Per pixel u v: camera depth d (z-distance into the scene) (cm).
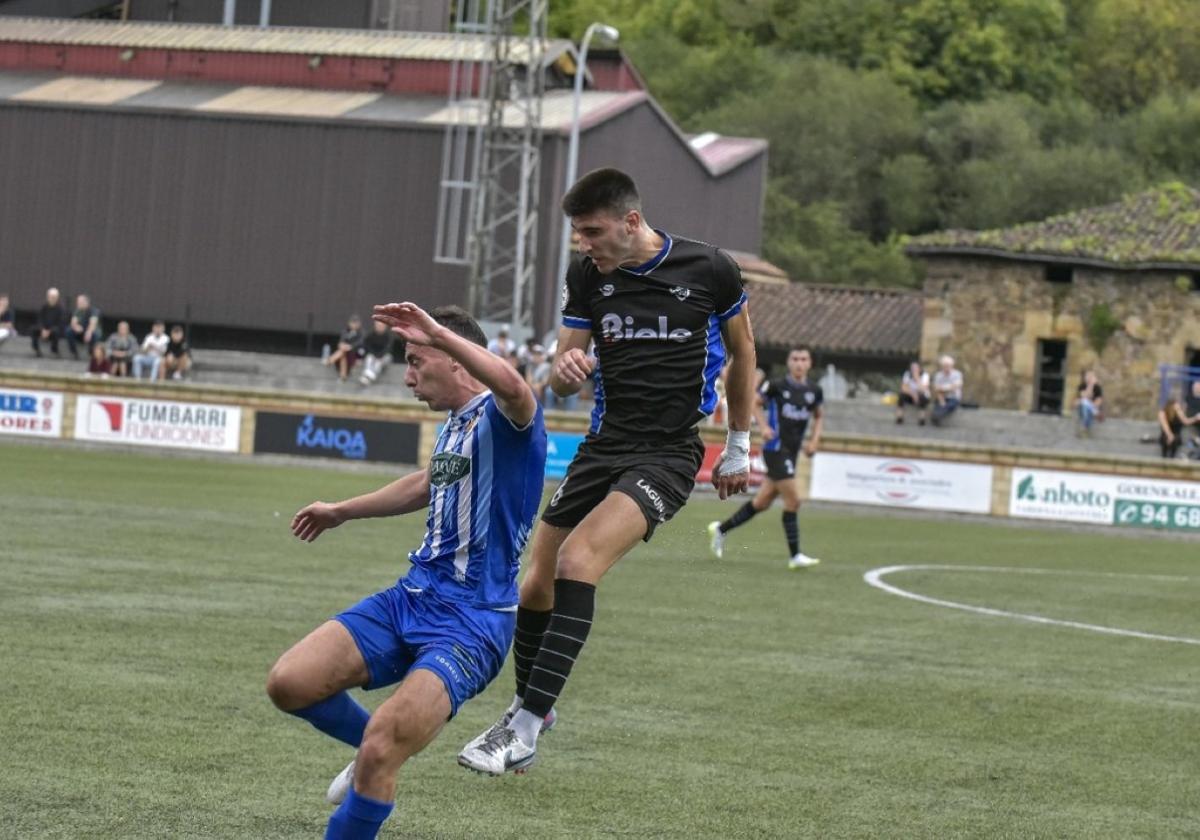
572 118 6525
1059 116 11488
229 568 1897
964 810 938
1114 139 11419
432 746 1052
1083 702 1308
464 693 720
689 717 1173
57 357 6034
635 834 852
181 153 6888
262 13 7888
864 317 7512
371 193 6712
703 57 11762
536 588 902
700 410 900
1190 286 6438
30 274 7038
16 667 1189
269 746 996
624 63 7812
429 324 705
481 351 718
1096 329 6538
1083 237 6612
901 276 9988
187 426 4444
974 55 11762
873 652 1534
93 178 6969
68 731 999
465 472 742
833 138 10862
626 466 881
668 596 1917
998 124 10912
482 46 7088
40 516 2395
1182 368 6041
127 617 1462
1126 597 2205
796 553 2353
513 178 6481
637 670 1363
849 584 2178
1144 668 1517
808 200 10738
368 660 731
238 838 796
